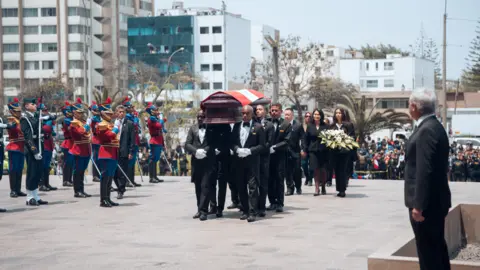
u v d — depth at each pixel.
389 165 29.12
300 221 13.00
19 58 92.75
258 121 13.73
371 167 29.67
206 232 11.75
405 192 7.22
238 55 98.69
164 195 18.16
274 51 31.41
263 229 12.02
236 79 98.12
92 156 18.38
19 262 9.40
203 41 95.56
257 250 10.00
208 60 95.56
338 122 17.92
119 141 17.69
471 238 11.32
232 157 13.21
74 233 11.88
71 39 91.06
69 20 91.31
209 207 14.48
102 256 9.71
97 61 90.69
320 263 9.02
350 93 78.56
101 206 15.75
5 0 92.94
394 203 15.85
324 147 17.34
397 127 40.84
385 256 7.51
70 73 91.06
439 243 7.16
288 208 15.01
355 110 39.91
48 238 11.38
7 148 17.75
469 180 28.47
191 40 93.50
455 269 7.34
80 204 16.38
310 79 78.38
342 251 9.88
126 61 92.94
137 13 97.81
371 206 15.27
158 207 15.52
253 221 12.99
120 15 93.75
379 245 10.36
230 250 10.02
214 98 12.95
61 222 13.29
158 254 9.79
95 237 11.40
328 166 18.58
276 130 14.43
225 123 12.85
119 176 17.41
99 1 91.12
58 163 28.55
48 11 92.38
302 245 10.38
